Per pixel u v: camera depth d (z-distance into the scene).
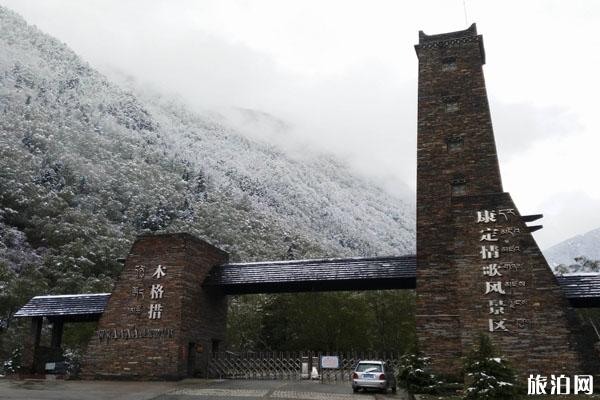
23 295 56.09
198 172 179.75
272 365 31.19
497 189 29.08
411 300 59.72
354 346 53.84
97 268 80.00
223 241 107.50
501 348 23.45
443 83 32.62
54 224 87.56
